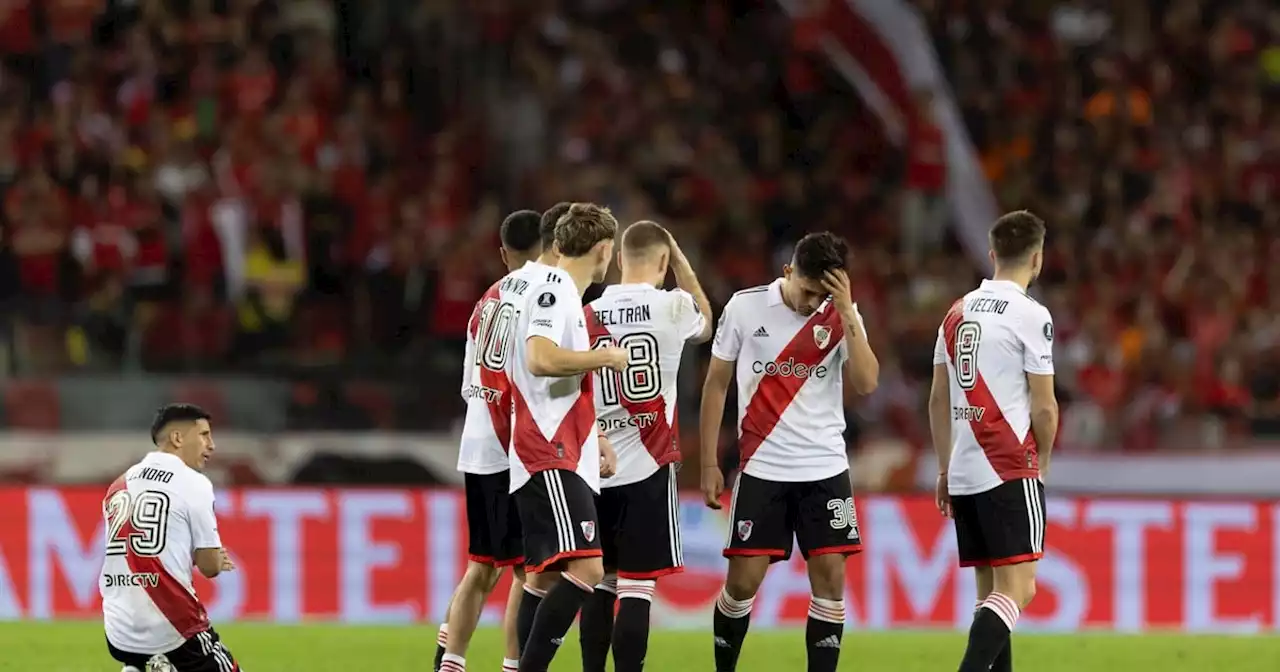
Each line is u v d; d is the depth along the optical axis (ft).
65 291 174.50
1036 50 233.35
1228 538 138.72
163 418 86.58
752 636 129.29
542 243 83.25
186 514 84.64
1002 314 81.97
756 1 230.48
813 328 85.61
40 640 118.83
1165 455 155.02
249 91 198.80
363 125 203.82
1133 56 234.99
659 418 84.33
